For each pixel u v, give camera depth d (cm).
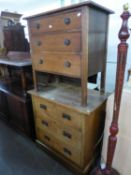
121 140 118
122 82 96
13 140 191
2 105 219
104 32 125
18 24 235
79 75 114
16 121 203
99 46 123
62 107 131
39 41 132
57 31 116
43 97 142
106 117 125
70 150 143
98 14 111
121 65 92
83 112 114
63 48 116
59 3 195
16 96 180
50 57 129
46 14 117
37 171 148
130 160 118
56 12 110
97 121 135
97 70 129
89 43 108
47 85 175
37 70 146
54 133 153
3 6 269
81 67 111
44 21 121
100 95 143
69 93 150
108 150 115
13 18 246
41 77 175
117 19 155
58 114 138
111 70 175
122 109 110
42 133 169
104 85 149
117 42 162
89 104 125
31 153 170
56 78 179
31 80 176
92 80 173
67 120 132
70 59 115
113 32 161
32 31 134
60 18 110
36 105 159
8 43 237
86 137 127
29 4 231
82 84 116
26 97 171
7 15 238
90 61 115
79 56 109
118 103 100
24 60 183
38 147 178
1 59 197
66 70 121
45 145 171
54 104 137
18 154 169
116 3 152
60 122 140
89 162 145
